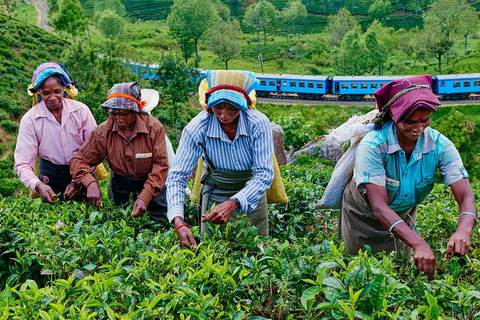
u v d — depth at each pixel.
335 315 2.21
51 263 3.03
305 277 2.68
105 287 2.50
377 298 2.16
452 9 80.50
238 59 82.94
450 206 4.81
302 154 16.22
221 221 3.24
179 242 3.29
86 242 3.09
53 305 2.23
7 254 3.79
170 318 2.27
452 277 2.57
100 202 4.28
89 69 35.47
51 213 3.87
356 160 3.21
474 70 67.81
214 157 3.67
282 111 47.66
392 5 111.00
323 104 48.69
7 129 37.16
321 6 113.12
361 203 3.43
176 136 40.88
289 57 82.56
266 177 3.50
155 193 4.36
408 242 2.88
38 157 4.93
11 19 60.69
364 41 73.94
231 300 2.55
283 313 2.60
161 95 41.88
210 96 3.41
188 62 79.88
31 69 50.00
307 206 4.99
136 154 4.43
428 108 2.85
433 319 2.13
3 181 31.75
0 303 2.39
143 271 2.65
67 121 4.65
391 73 71.50
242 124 3.54
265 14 89.69
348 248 3.66
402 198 3.29
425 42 69.06
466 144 43.19
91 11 119.50
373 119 3.26
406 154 3.18
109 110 4.27
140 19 106.94
